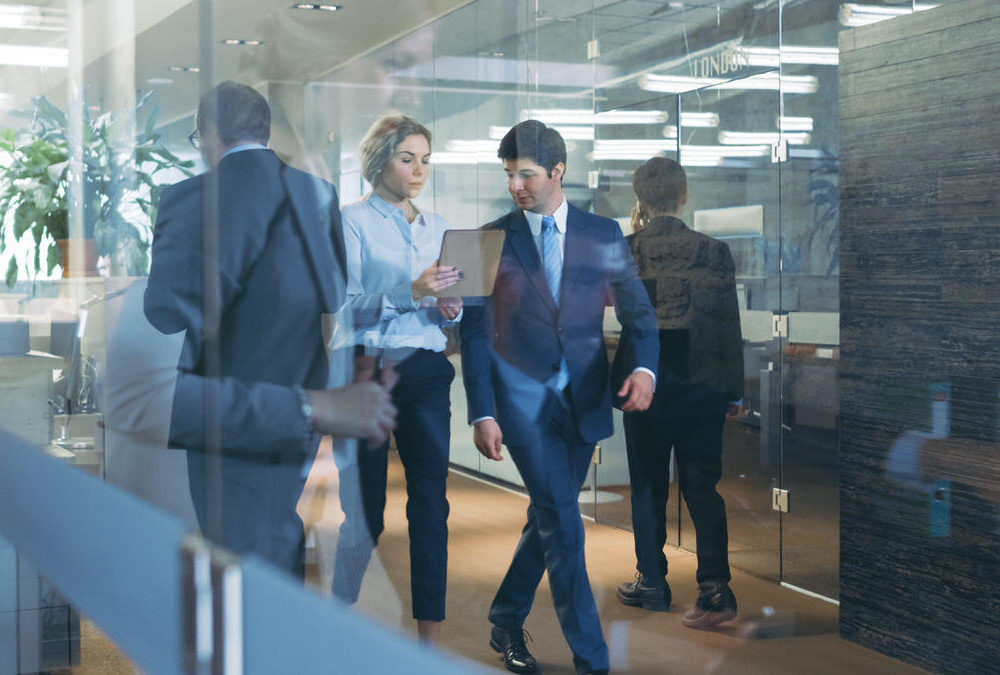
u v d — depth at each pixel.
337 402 1.18
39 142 2.65
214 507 1.45
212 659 1.41
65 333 2.42
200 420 1.51
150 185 1.94
